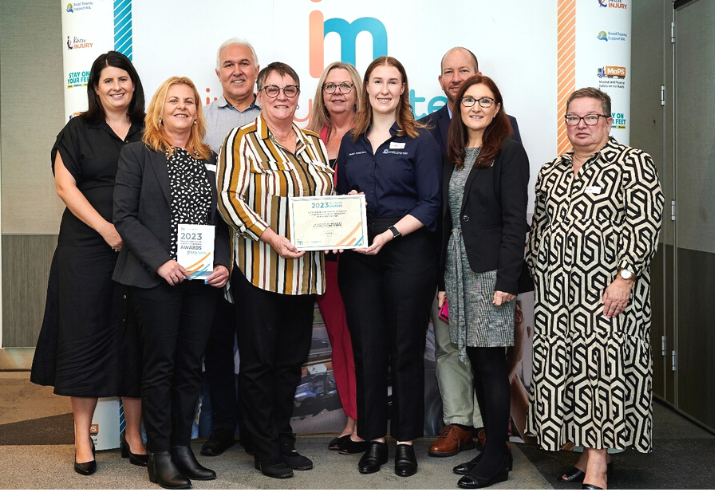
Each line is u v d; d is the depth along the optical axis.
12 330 5.52
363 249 2.84
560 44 3.50
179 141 2.95
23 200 5.46
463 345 2.91
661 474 3.11
